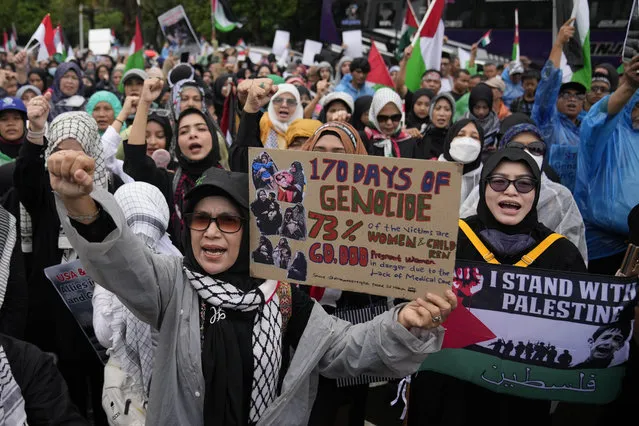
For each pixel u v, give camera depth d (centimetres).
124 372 247
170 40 1133
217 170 211
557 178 428
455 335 261
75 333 338
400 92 884
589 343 256
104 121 574
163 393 200
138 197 277
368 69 855
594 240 452
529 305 258
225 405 200
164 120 496
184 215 210
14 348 195
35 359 197
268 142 540
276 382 213
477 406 276
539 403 277
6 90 763
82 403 365
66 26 4297
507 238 281
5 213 249
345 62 1144
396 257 194
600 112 430
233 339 202
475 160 431
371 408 384
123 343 245
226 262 208
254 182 205
